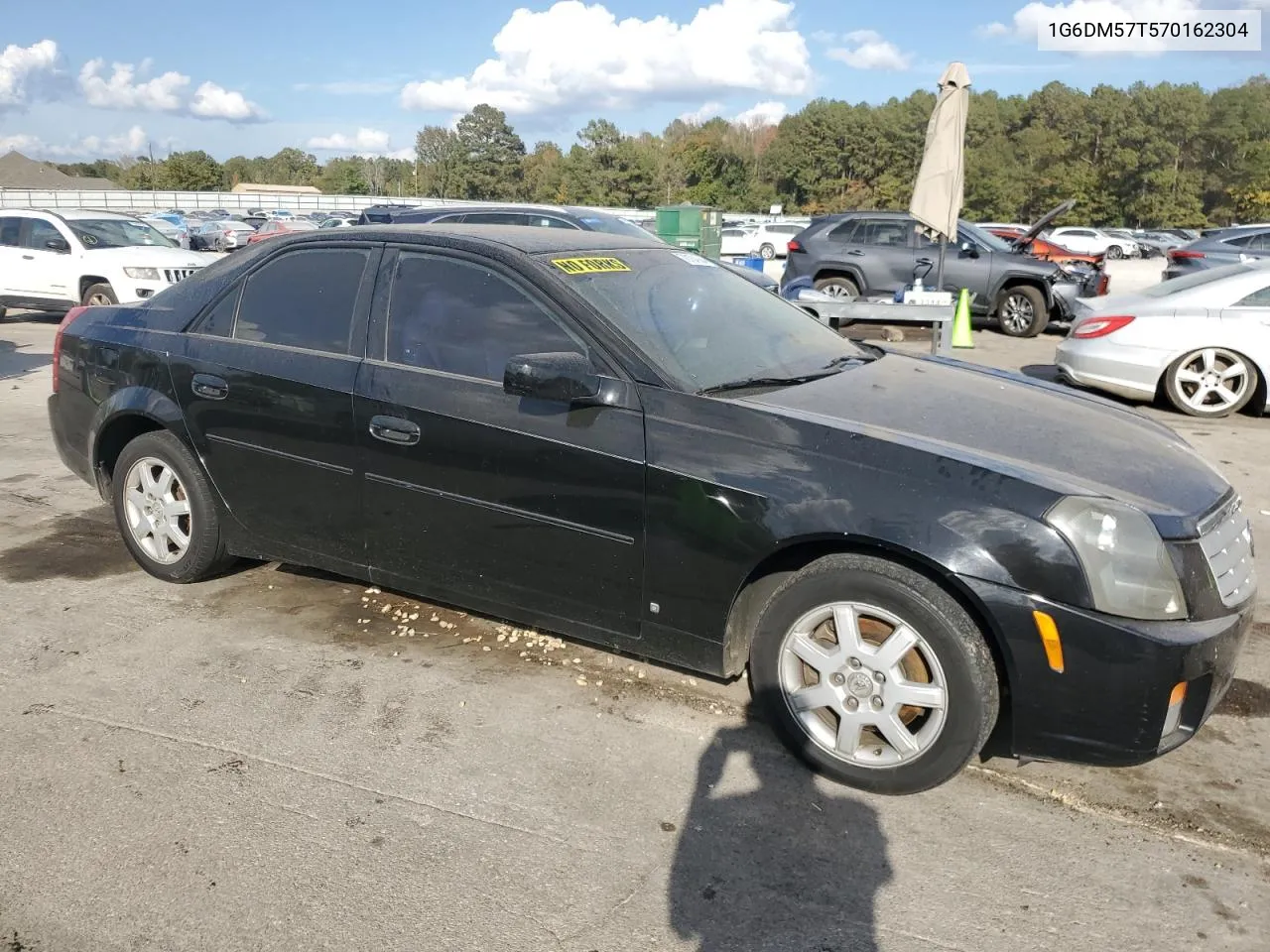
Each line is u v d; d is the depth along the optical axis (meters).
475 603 3.80
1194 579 2.88
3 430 7.83
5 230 14.61
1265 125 84.12
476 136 102.69
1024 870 2.79
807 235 15.02
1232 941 2.52
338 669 3.87
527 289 3.63
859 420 3.25
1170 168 86.25
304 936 2.49
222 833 2.88
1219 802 3.11
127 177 99.44
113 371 4.57
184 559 4.52
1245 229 17.91
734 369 3.60
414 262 3.89
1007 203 90.31
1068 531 2.80
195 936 2.49
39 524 5.52
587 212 13.08
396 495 3.81
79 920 2.54
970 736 2.93
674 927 2.55
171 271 14.02
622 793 3.11
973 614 2.92
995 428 3.33
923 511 2.91
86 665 3.87
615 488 3.33
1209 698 2.92
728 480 3.14
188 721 3.48
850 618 3.06
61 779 3.12
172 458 4.42
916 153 98.25
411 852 2.82
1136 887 2.72
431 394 3.68
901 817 3.01
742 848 2.86
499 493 3.56
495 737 3.42
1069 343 9.52
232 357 4.20
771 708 3.26
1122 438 3.41
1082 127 89.06
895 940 2.52
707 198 99.44
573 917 2.58
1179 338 8.66
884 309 10.59
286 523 4.18
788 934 2.53
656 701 3.67
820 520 3.00
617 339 3.45
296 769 3.21
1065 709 2.84
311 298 4.11
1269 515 6.03
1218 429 8.25
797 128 103.25
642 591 3.37
